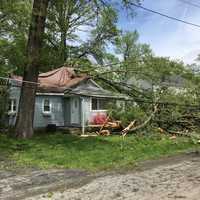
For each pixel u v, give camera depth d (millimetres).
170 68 24797
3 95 21469
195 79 26734
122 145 16141
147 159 13273
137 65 23578
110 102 24203
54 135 19969
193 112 20781
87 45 35875
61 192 8430
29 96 18078
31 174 10500
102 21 24375
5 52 16844
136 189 8648
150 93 21859
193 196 7930
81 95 23141
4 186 9039
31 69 17969
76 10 32094
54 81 26344
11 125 21547
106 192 8398
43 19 17797
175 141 18094
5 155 13711
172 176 10141
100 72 26203
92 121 23531
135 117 20609
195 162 12609
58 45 32500
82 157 13281
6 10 15922
